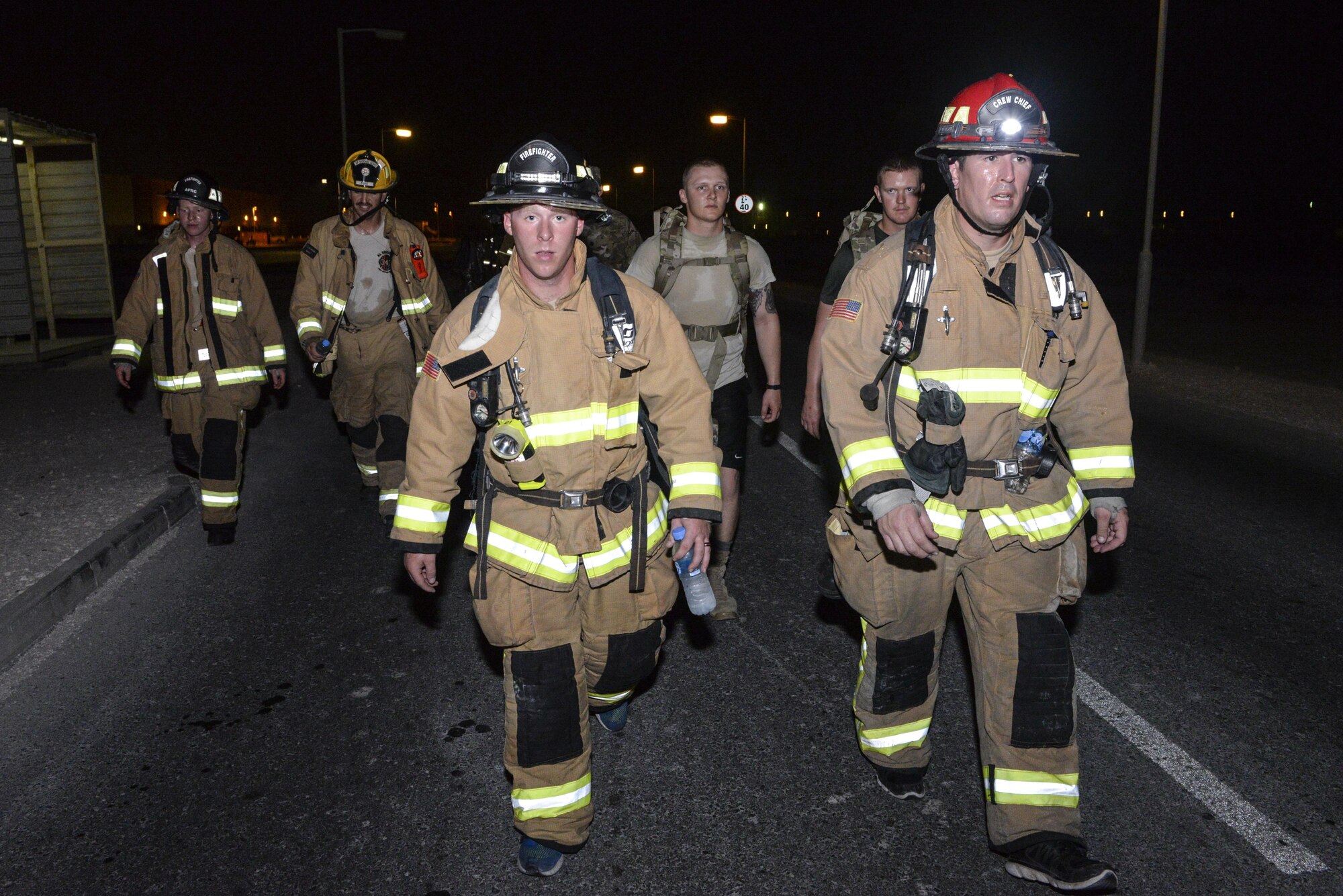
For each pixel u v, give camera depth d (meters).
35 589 4.40
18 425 8.18
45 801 3.07
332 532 5.69
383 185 5.22
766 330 4.63
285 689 3.80
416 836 2.89
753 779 3.17
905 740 2.89
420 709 3.65
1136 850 2.79
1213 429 8.38
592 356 2.48
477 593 2.54
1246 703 3.64
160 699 3.73
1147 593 4.73
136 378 10.74
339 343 5.53
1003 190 2.35
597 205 2.35
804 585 4.88
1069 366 2.57
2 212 11.35
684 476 2.54
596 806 3.03
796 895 2.62
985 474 2.49
